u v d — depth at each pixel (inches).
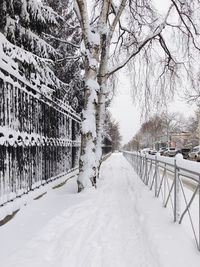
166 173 302.2
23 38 355.9
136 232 231.5
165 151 1700.3
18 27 351.9
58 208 283.3
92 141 388.8
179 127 3097.9
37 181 315.6
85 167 382.9
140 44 506.3
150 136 3275.1
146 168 485.7
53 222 232.7
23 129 272.8
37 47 363.9
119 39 596.4
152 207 295.9
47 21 368.2
